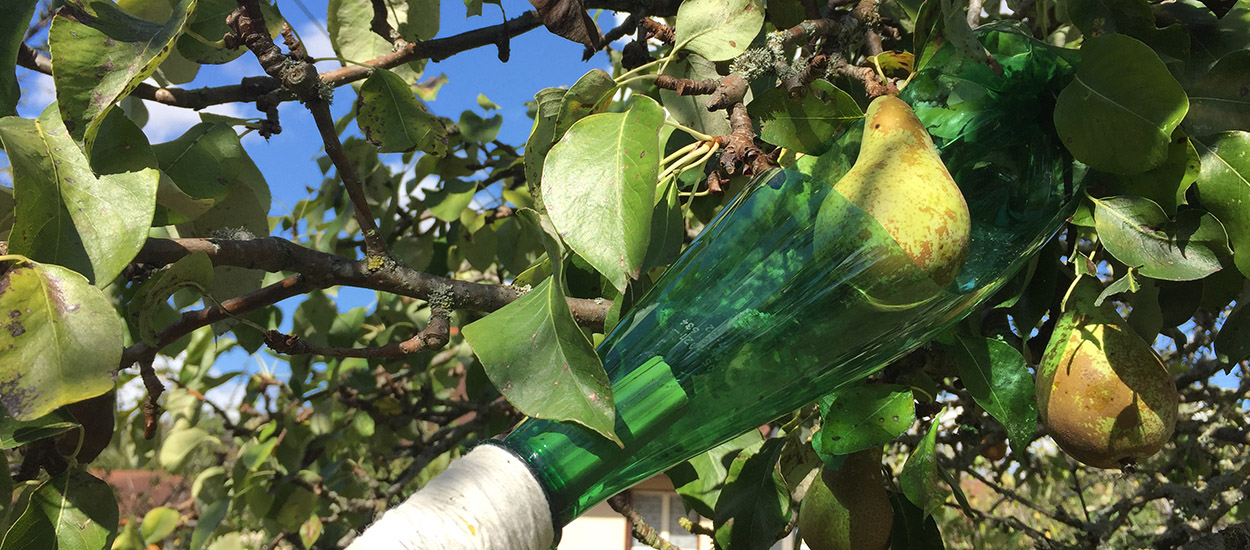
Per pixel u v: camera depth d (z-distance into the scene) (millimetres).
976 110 302
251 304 364
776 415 287
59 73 271
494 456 240
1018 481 782
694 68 404
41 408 246
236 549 855
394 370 795
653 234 300
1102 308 318
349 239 711
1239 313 336
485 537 220
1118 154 280
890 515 350
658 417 255
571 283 397
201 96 392
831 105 297
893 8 390
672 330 262
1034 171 303
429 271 676
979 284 282
